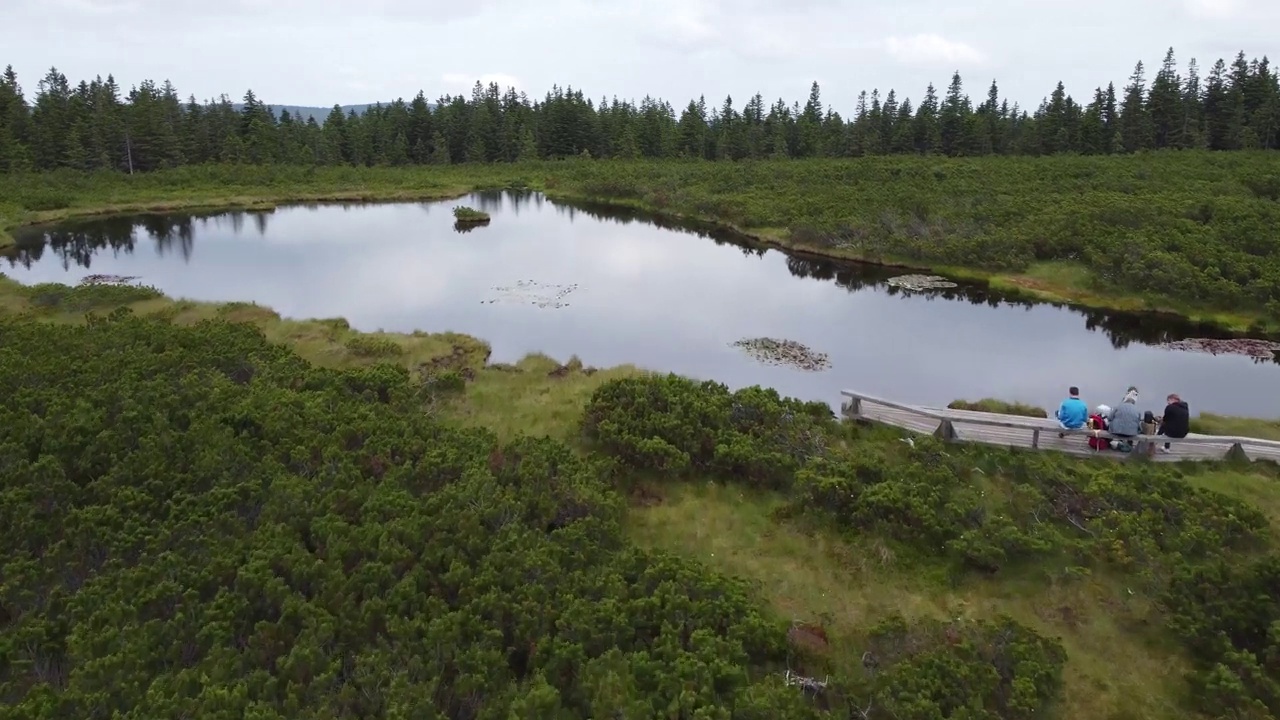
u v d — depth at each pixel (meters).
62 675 8.28
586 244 43.41
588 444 15.72
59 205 53.16
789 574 11.48
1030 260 33.38
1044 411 18.69
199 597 9.38
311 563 10.02
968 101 86.31
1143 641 9.85
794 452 14.51
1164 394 20.64
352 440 14.15
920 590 11.09
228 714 7.29
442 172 80.38
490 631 8.92
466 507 11.70
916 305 29.98
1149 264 29.05
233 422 14.16
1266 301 26.27
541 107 105.88
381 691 7.89
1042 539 11.55
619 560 10.82
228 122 83.69
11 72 78.94
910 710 7.97
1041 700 8.59
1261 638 9.48
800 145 84.88
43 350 17.95
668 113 112.19
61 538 10.54
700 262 38.34
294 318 27.50
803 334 26.31
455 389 18.45
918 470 13.50
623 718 7.77
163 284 32.66
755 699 7.95
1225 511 12.04
